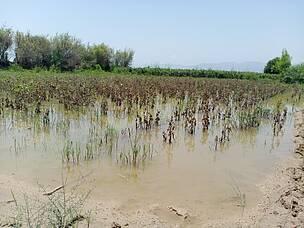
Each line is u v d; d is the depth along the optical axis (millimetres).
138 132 11609
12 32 47281
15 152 8984
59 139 10367
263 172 8188
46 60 49281
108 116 14117
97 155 8844
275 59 59562
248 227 5586
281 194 6836
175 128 12500
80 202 6109
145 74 48375
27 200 6176
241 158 9289
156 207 6172
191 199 6555
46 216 5531
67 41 50250
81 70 47750
